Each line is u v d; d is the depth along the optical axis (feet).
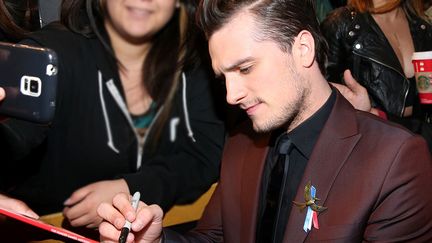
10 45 3.33
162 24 5.06
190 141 5.39
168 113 5.41
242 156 4.35
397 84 5.70
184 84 5.34
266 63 3.66
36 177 5.05
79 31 4.99
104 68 5.06
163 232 4.18
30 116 3.29
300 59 3.76
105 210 3.85
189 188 5.23
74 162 5.12
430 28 5.99
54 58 3.22
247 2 3.63
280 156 4.10
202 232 4.49
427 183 3.67
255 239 4.09
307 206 3.74
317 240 3.67
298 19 3.71
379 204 3.65
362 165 3.70
